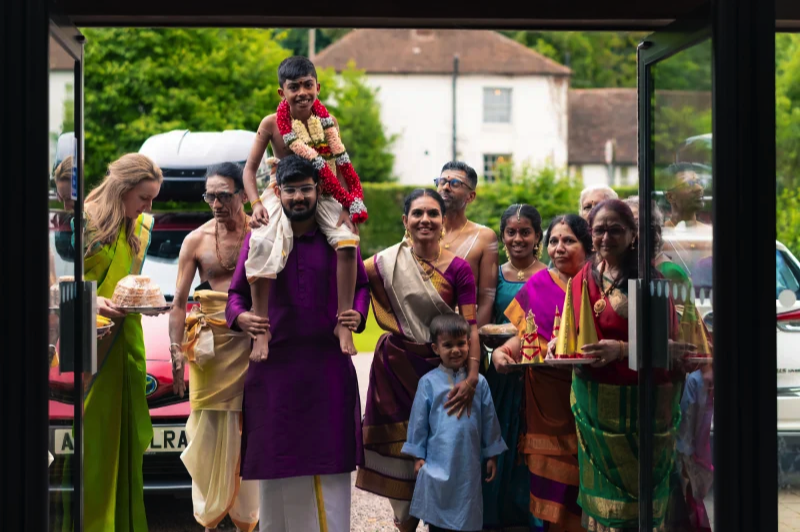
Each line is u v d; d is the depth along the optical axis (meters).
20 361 3.39
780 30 3.70
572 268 4.70
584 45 36.06
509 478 4.80
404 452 4.53
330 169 4.33
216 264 4.87
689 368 3.73
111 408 4.46
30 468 3.38
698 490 3.67
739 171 3.43
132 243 4.77
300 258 4.30
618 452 4.35
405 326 4.65
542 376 4.67
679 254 3.84
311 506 4.32
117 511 4.54
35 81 3.42
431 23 4.09
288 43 35.62
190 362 4.78
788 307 3.98
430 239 4.60
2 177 3.40
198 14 3.98
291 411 4.25
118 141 18.20
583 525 4.48
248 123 18.98
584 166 34.44
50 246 3.53
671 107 3.93
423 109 34.25
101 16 3.98
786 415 3.91
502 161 27.09
